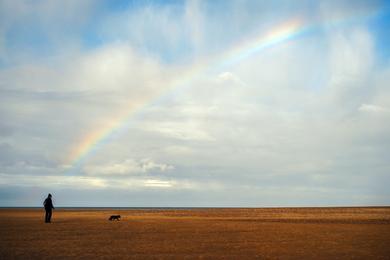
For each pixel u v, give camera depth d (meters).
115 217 54.47
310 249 23.00
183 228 38.75
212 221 52.84
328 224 44.97
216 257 20.11
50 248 23.22
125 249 22.97
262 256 20.45
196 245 24.88
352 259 19.45
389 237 29.62
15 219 54.25
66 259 19.30
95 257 19.95
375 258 19.77
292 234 32.16
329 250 22.58
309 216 74.50
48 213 45.53
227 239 28.38
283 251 22.20
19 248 23.16
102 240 27.58
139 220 55.09
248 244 25.39
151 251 22.20
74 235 31.00
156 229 37.47
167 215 84.81
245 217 70.44
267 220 55.78
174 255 20.75
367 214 86.69
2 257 19.81
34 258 19.53
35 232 33.28
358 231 34.84
